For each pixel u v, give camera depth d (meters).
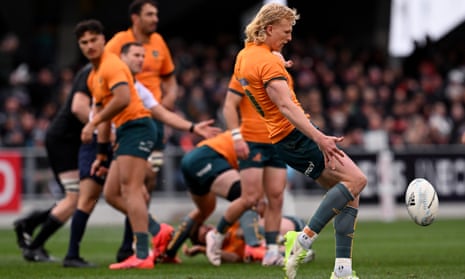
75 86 33.19
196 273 27.67
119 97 28.78
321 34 114.94
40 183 60.00
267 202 31.12
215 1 114.75
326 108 83.19
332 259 33.66
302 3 115.50
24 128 67.94
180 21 116.94
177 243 32.56
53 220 33.47
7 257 36.59
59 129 33.69
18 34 94.06
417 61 95.25
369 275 26.16
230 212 30.84
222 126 72.75
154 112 32.50
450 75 92.38
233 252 32.47
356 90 81.12
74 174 33.72
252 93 23.44
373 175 66.44
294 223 34.16
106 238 49.09
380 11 105.75
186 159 32.34
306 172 23.09
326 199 22.48
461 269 28.25
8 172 58.25
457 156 67.50
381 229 54.50
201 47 94.12
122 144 29.52
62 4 92.81
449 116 85.19
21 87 77.12
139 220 29.77
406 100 86.81
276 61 22.81
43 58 82.88
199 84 80.56
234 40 96.25
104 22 99.75
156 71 37.00
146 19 35.94
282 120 23.05
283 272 27.56
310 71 87.62
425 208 22.77
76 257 30.95
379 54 94.94
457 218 65.75
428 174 67.12
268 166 30.80
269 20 23.52
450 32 110.12
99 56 29.95
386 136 74.75
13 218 60.84
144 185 33.31
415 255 34.88
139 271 28.67
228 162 32.22
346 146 71.31
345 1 111.00
